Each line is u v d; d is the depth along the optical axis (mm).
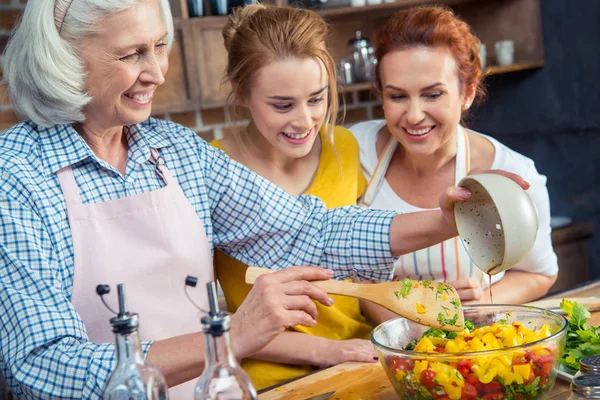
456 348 1029
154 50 1222
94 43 1170
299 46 1498
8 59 1226
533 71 3188
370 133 1922
